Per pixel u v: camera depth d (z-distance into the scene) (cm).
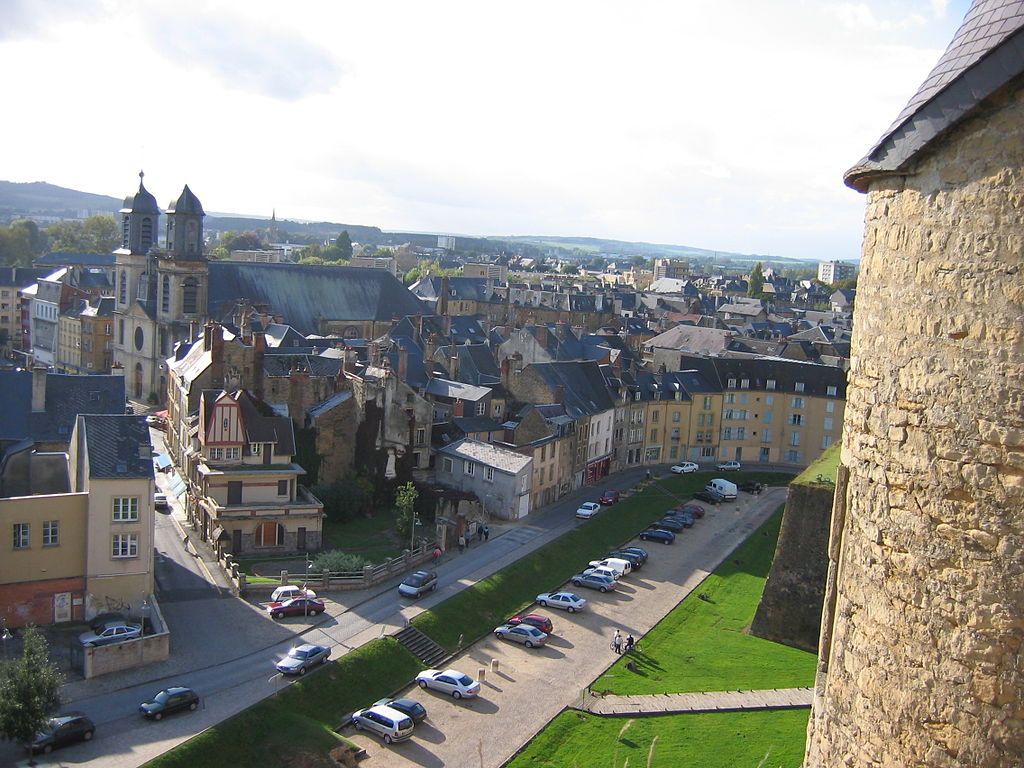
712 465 11850
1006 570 1027
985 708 1041
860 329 1277
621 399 11062
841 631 1275
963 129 1071
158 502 8131
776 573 6800
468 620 6506
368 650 5719
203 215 12531
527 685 5731
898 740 1134
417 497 8719
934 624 1093
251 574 6850
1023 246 1014
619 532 8831
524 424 9400
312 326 13938
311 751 4594
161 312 12588
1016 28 1005
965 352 1065
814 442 11875
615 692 5700
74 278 17488
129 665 5222
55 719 4403
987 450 1042
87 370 14725
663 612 7088
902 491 1145
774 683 5916
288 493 7612
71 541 5638
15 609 5500
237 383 8112
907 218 1155
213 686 5094
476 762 4791
